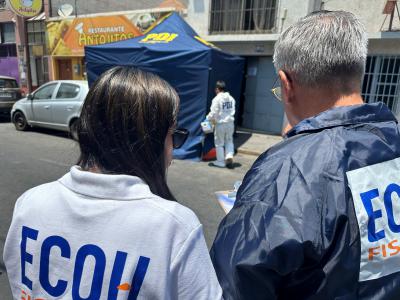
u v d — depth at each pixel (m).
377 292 0.80
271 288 0.80
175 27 7.41
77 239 0.79
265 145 8.34
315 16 0.97
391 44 7.59
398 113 7.86
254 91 9.91
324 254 0.77
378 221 0.81
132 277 0.74
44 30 13.17
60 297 0.80
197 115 6.68
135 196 0.79
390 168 0.87
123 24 11.30
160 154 0.88
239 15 9.32
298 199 0.80
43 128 9.63
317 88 0.94
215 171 6.12
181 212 0.79
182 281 0.75
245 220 0.84
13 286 0.90
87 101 0.87
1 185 4.71
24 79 14.13
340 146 0.85
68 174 0.89
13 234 0.89
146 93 0.84
